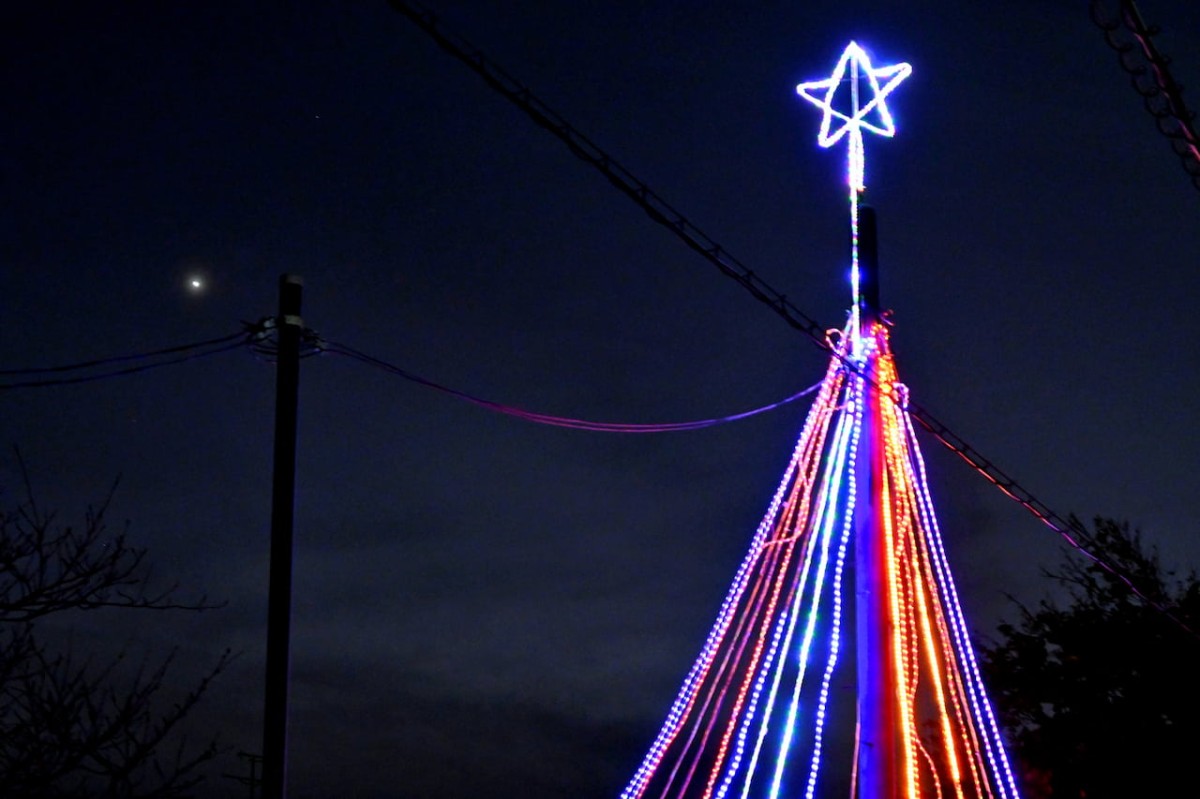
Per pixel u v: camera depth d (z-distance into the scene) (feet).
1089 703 88.84
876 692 63.16
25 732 35.12
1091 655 89.15
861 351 67.56
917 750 69.82
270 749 37.11
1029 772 89.45
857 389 67.46
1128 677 88.84
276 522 39.19
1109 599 90.22
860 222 69.62
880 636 63.77
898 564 70.69
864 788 62.39
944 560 74.79
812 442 72.64
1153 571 89.81
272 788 36.83
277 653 37.96
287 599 38.60
